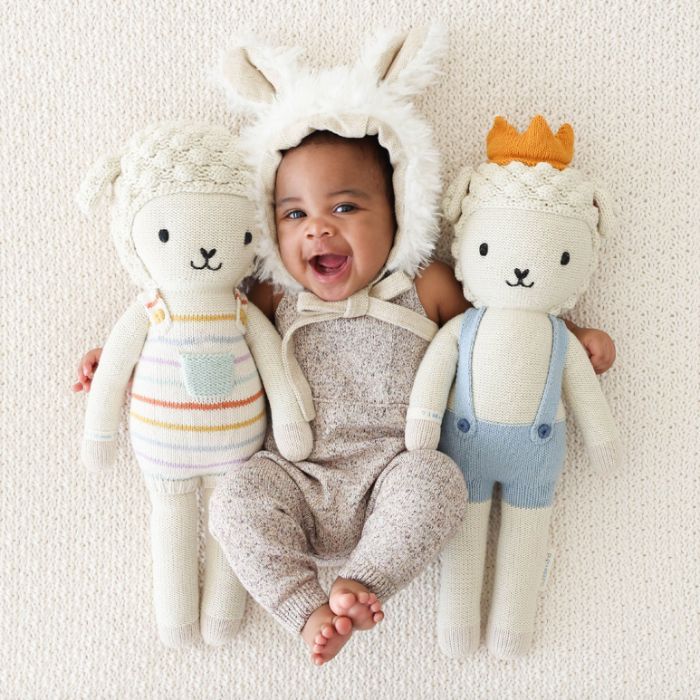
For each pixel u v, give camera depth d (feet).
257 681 3.48
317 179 2.97
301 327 3.23
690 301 3.45
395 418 3.18
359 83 2.96
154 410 3.05
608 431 3.16
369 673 3.47
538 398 3.04
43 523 3.48
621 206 3.42
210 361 3.01
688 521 3.49
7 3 3.38
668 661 3.49
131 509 3.49
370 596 2.58
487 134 3.33
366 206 3.02
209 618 3.31
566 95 3.41
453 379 3.17
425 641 3.47
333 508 3.07
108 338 3.22
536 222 2.90
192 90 3.40
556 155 2.97
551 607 3.50
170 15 3.39
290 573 2.74
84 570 3.49
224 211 2.92
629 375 3.46
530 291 2.97
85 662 3.48
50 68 3.40
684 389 3.47
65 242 3.44
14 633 3.47
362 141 3.04
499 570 3.29
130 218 2.93
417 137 3.02
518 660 3.49
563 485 3.49
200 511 3.37
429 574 3.46
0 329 3.45
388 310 3.16
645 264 3.43
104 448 3.19
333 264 3.18
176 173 2.87
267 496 2.92
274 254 3.17
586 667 3.49
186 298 3.02
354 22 3.40
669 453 3.48
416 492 2.81
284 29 3.40
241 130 3.28
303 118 2.94
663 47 3.41
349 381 3.20
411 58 3.04
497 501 3.47
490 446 3.09
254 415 3.14
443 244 3.40
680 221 3.43
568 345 3.13
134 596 3.49
